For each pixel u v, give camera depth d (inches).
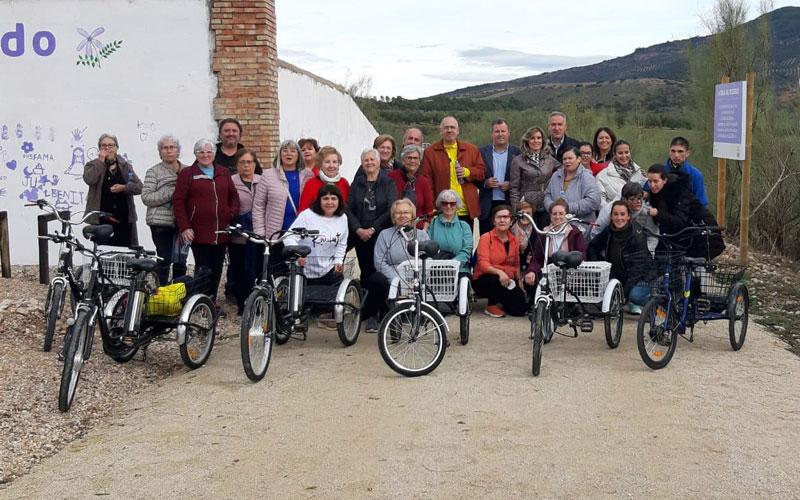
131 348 295.4
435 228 367.6
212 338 317.1
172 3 501.4
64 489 203.6
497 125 429.1
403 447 223.9
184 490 201.2
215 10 501.7
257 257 382.0
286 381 287.6
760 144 593.0
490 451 220.2
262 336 290.5
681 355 318.7
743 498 192.7
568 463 212.2
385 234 354.3
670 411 251.3
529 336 349.4
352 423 243.1
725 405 257.1
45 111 510.0
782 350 327.9
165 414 256.5
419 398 265.1
